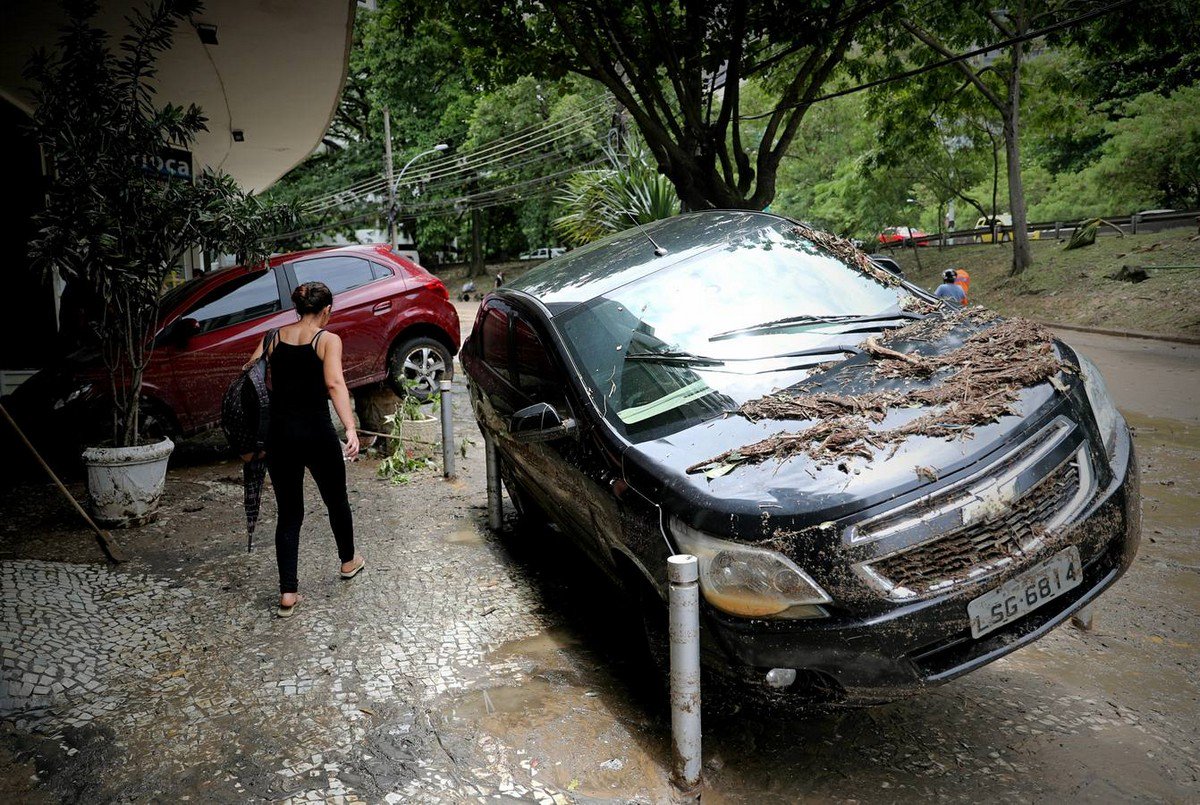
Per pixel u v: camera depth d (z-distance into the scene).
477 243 48.66
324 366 4.19
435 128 42.19
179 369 7.30
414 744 3.07
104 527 5.61
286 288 7.98
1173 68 27.84
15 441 6.97
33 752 3.04
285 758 2.99
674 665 2.70
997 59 25.86
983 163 34.25
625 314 3.84
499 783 2.83
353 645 3.89
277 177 19.75
